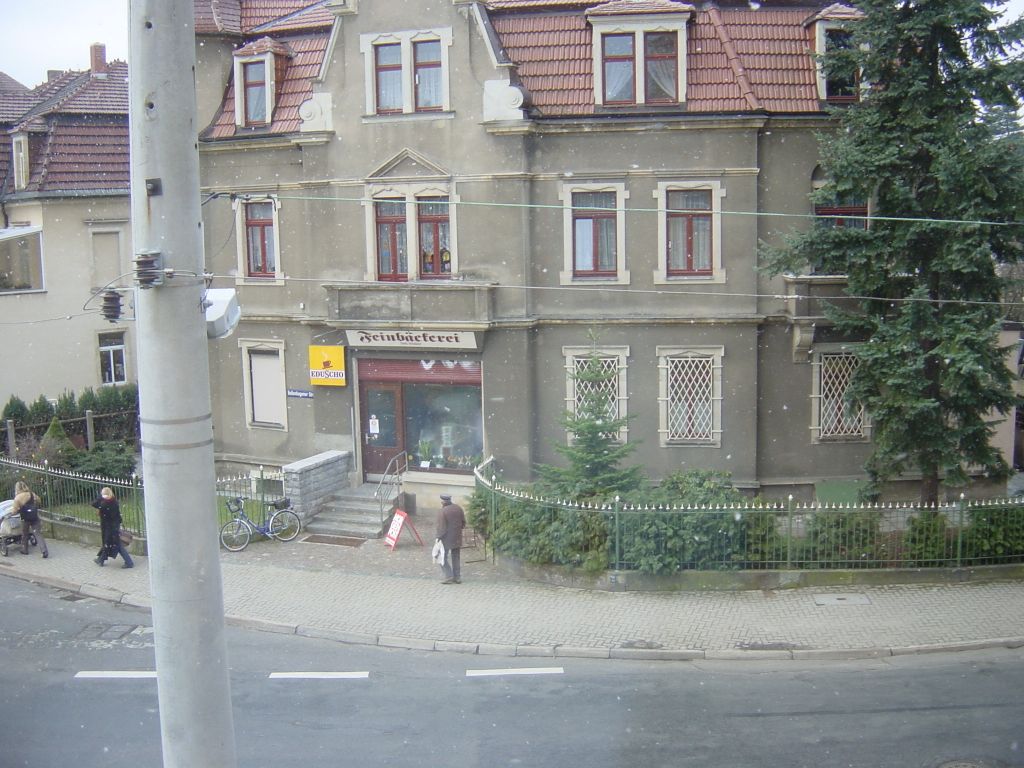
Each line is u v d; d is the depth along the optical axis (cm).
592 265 2180
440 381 2241
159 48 516
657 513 1733
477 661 1471
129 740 1191
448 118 2133
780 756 1122
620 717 1242
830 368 2178
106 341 3078
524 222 2133
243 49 2325
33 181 2905
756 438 2178
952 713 1235
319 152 2230
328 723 1238
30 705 1306
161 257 520
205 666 537
